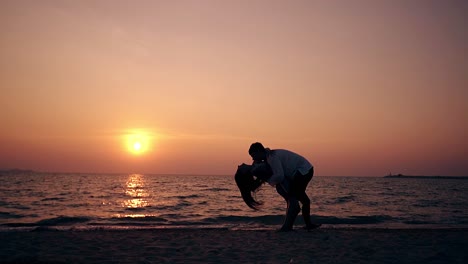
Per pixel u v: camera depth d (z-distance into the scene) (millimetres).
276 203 19359
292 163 6887
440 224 11023
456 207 18828
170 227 9438
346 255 5062
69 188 41062
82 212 15203
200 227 9516
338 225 10234
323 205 19281
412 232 7648
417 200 24891
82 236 6840
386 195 32031
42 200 22359
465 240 6434
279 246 5773
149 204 19719
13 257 4824
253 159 6934
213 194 30656
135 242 6180
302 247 5672
